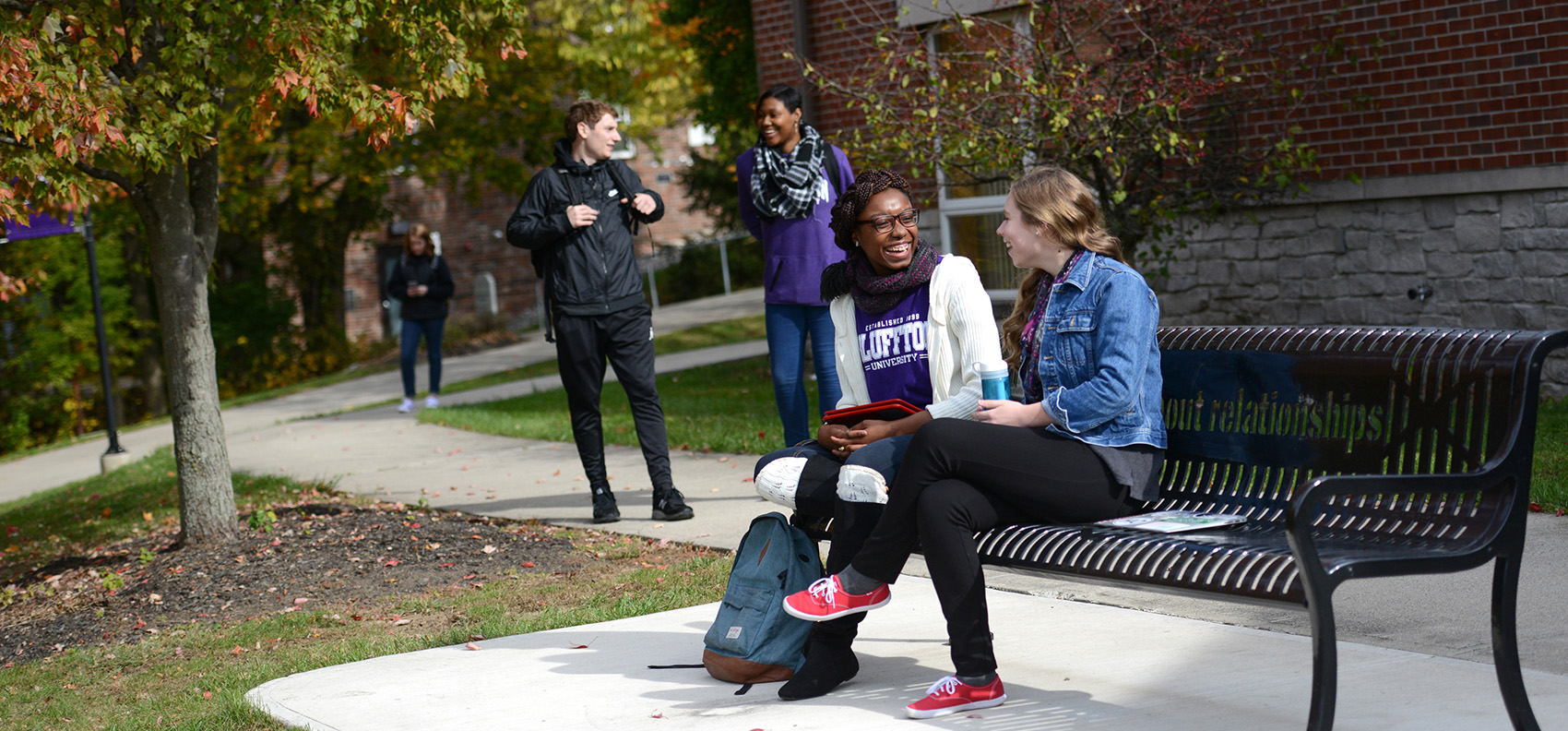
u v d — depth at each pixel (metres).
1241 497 3.65
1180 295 10.50
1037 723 3.34
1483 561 2.94
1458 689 3.49
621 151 29.98
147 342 25.42
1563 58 8.24
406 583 5.98
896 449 3.63
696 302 25.86
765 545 3.90
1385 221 9.27
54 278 23.44
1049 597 4.92
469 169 23.72
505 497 7.97
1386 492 2.80
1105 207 9.00
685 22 18.02
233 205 21.47
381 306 31.92
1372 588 4.69
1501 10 8.46
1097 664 3.91
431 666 4.34
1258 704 3.43
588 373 6.77
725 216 30.17
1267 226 9.89
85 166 6.36
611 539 6.51
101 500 10.12
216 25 6.07
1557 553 4.90
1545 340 2.98
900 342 3.96
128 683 4.79
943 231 11.54
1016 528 3.41
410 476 9.17
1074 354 3.51
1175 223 10.38
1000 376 3.66
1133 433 3.48
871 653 4.18
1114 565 3.13
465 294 31.53
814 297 6.16
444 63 6.46
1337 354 3.44
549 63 21.59
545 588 5.66
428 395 13.78
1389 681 3.60
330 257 28.78
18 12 6.05
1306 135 9.48
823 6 11.82
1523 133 8.47
